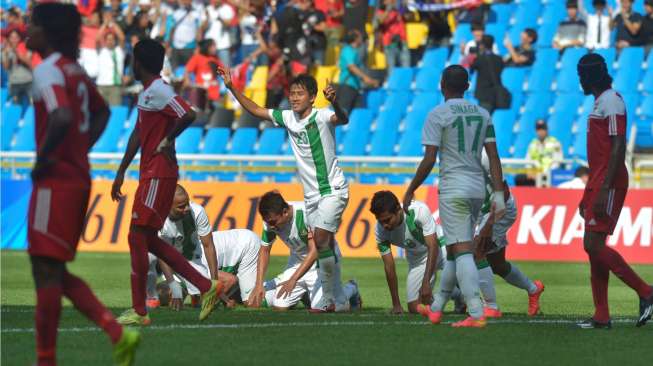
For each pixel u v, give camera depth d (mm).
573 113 80625
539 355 25438
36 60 88125
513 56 84312
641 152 78312
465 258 29781
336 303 37344
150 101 30156
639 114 81250
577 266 60375
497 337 28281
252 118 82188
